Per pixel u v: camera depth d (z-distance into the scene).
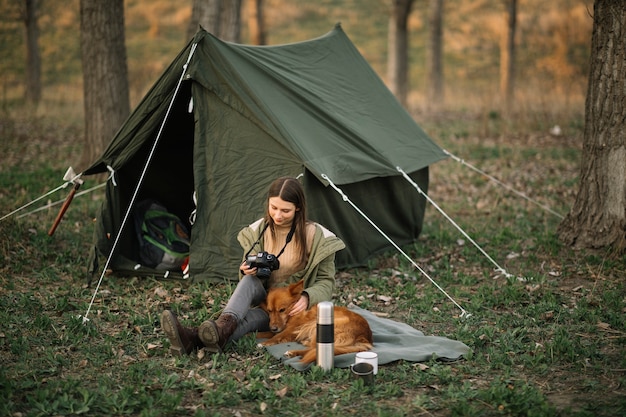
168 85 6.09
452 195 10.03
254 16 19.69
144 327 4.89
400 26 19.23
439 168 11.86
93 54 10.00
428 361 4.29
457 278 6.24
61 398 3.65
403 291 5.85
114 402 3.63
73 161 11.76
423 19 31.00
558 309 5.22
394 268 6.64
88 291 5.82
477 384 3.98
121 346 4.56
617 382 3.97
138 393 3.78
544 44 26.73
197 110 6.06
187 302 5.56
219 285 5.96
